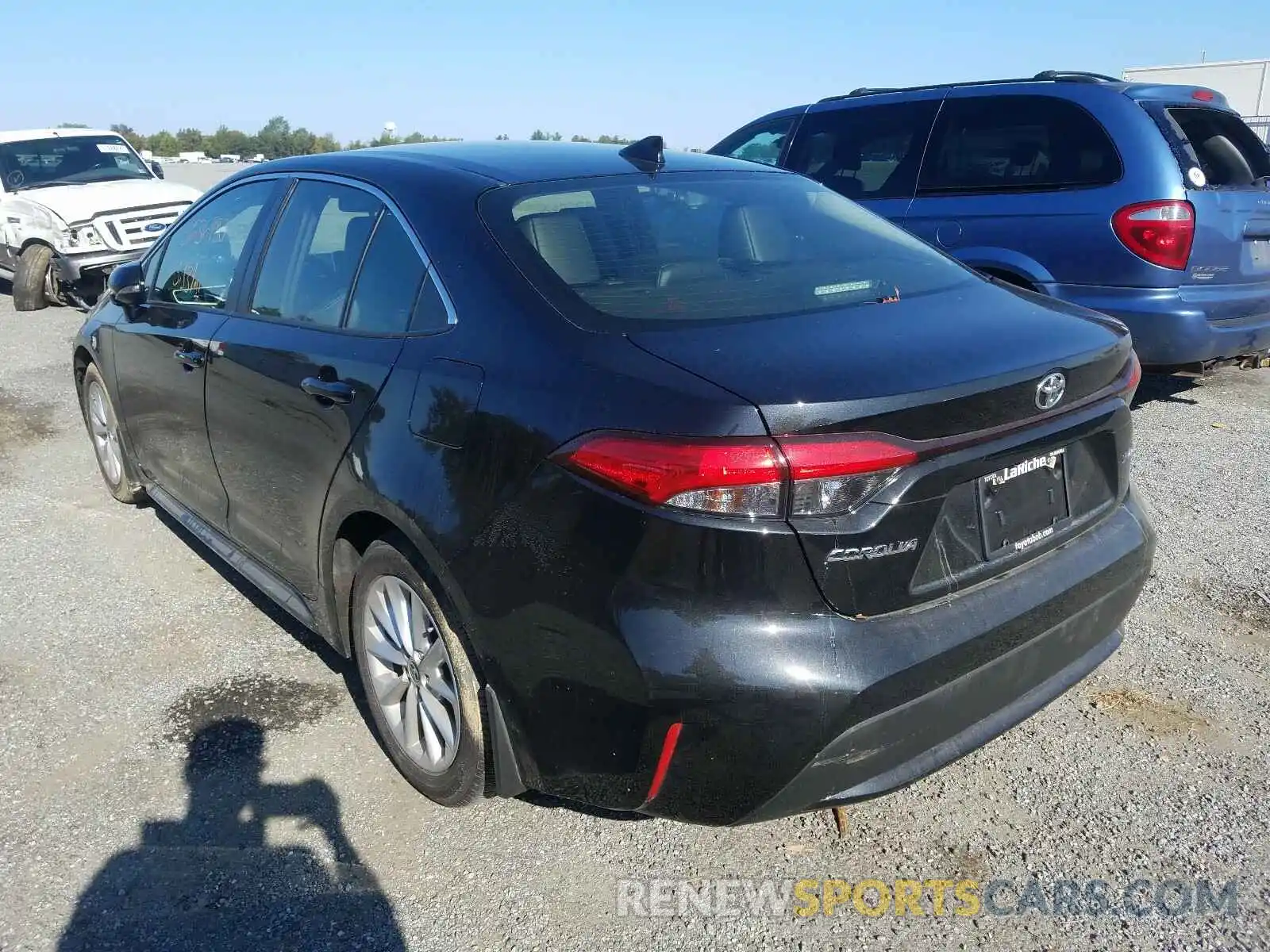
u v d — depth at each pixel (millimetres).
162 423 4059
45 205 10523
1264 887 2529
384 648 2875
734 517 2018
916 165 6559
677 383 2115
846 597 2098
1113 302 5668
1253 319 5879
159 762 2996
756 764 2074
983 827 2758
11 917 2406
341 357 2863
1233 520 4781
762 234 3006
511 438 2291
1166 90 5824
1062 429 2412
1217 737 3127
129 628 3812
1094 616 2609
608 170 3111
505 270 2547
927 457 2127
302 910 2445
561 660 2213
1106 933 2396
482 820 2771
